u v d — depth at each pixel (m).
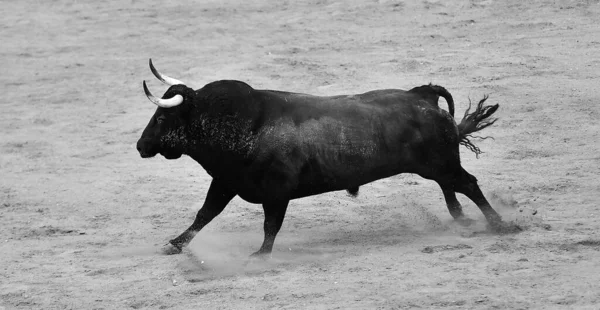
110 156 50.38
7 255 35.44
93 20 81.88
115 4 86.88
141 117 57.31
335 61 63.69
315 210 39.06
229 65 64.88
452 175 34.09
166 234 37.38
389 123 33.38
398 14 74.81
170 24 78.19
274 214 32.84
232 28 75.31
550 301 26.73
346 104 33.47
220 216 39.28
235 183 33.31
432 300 27.42
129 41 74.38
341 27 72.94
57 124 57.12
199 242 35.72
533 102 52.41
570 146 45.50
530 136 47.44
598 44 62.47
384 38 68.56
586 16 69.75
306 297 28.52
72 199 43.41
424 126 33.53
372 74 60.12
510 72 58.06
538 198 38.16
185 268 32.44
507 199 37.66
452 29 69.44
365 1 79.31
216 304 28.58
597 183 39.53
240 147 32.56
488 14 72.38
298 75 61.03
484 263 30.47
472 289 28.11
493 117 50.66
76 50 73.50
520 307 26.42
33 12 86.06
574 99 52.34
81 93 63.00
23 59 72.12
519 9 72.88
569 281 28.23
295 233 36.19
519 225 34.25
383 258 31.88
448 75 58.56
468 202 38.25
